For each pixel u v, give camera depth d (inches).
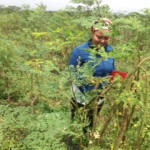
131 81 73.1
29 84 199.6
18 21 391.2
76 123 95.8
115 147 79.0
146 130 81.4
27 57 203.0
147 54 100.3
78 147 125.5
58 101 188.5
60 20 317.7
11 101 205.9
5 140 147.0
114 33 75.9
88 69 98.6
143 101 72.3
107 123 85.0
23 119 135.3
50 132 92.9
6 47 195.5
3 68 193.2
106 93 92.0
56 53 249.3
